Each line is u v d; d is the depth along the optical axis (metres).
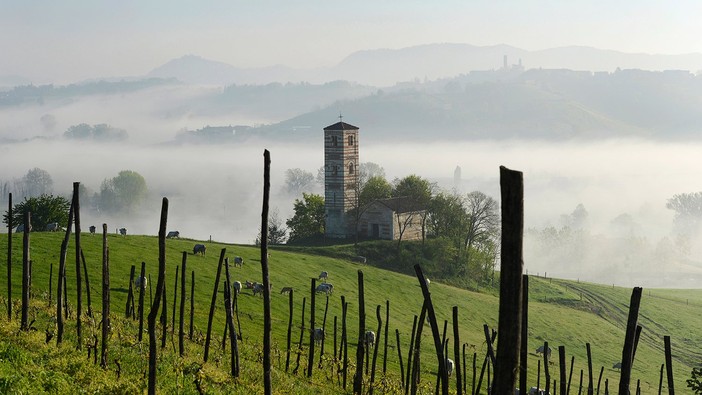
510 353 16.80
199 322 79.50
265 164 39.09
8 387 32.22
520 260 16.69
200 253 122.50
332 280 135.88
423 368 85.69
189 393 39.19
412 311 132.38
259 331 83.69
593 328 149.50
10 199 56.31
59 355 41.12
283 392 48.53
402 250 183.88
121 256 106.25
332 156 199.38
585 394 95.81
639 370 123.19
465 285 179.88
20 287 77.69
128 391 36.19
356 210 194.88
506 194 16.67
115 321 63.41
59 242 104.50
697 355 142.88
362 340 54.03
